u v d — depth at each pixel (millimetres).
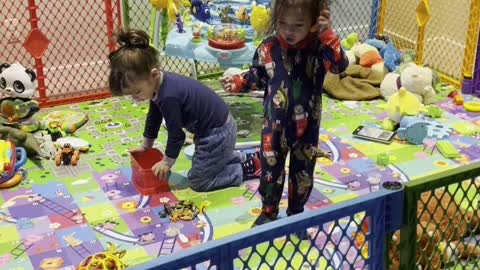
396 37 3686
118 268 1818
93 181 2342
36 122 2707
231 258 1064
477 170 1242
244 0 2850
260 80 1970
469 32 3072
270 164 1966
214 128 2199
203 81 3332
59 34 3158
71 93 3135
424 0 3248
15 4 3004
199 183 2260
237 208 2172
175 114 2121
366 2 3672
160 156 2354
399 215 1202
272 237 1090
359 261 1800
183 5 2809
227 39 2527
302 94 1902
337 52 1837
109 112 2951
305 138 1958
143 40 2068
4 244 1970
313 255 1850
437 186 1209
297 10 1757
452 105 3023
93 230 2041
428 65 3418
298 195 2025
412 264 1249
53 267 1863
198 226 2064
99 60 3268
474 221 1816
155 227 2059
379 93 3082
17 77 2602
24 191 2271
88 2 3152
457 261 1414
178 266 1017
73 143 2576
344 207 1142
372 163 2469
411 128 2588
